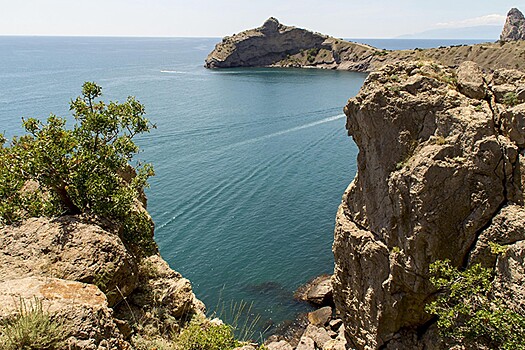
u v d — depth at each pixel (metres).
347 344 25.42
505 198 16.83
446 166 17.17
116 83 143.75
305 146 77.19
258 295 36.19
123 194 16.89
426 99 18.72
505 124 17.33
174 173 60.47
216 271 38.91
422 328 19.56
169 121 89.69
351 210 22.78
